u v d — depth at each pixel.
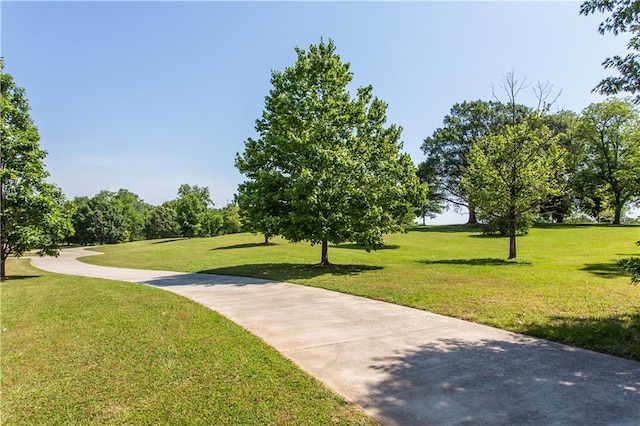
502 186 18.53
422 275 13.48
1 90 17.56
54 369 4.73
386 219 16.36
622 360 4.93
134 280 14.63
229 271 16.48
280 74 17.36
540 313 7.38
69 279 15.70
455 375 4.46
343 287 11.08
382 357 5.13
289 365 4.80
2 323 7.33
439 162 51.81
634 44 5.70
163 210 74.62
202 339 5.96
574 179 44.31
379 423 3.37
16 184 17.31
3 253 17.22
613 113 42.69
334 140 15.62
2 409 3.67
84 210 72.69
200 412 3.59
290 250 27.55
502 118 46.03
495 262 17.91
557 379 4.32
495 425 3.31
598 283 10.89
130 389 4.11
